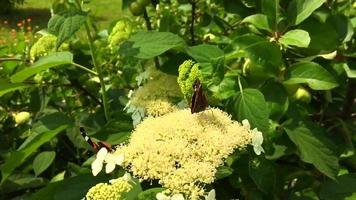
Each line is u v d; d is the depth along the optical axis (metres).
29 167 0.96
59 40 0.73
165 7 1.15
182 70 0.68
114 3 5.41
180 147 0.64
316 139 0.78
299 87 0.83
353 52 0.90
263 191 0.76
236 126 0.69
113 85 1.08
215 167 0.66
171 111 0.78
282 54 0.85
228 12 0.97
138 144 0.65
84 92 1.06
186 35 1.08
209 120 0.69
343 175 0.80
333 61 0.88
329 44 0.85
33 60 0.99
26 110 1.08
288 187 0.84
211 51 0.78
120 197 0.62
